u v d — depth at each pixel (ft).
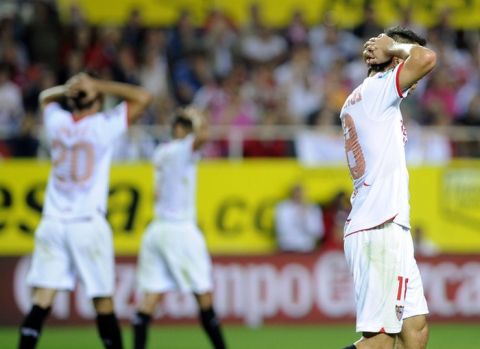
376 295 63.67
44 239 86.79
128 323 147.74
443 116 169.68
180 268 106.42
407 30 67.82
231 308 150.82
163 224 107.24
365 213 64.59
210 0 187.52
